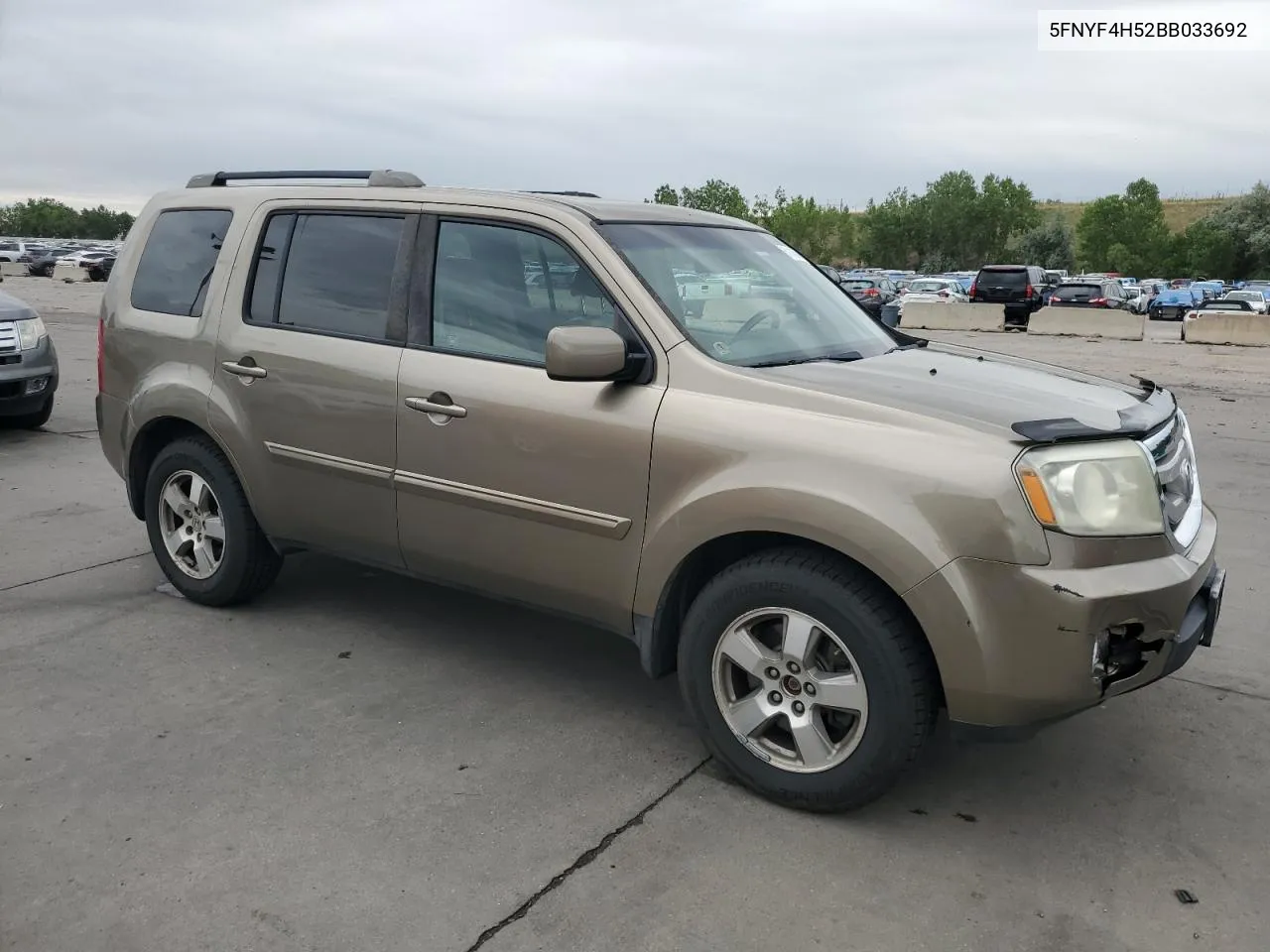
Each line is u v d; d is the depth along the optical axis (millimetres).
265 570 4719
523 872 2893
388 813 3170
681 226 4055
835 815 3215
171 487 4805
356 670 4230
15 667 4180
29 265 49688
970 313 27359
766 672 3221
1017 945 2627
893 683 2986
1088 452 2908
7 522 6262
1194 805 3314
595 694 4062
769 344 3648
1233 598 5199
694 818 3184
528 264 3738
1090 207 110625
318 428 4156
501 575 3795
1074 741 3744
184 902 2736
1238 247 86812
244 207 4578
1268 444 9445
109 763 3447
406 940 2605
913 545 2869
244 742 3609
